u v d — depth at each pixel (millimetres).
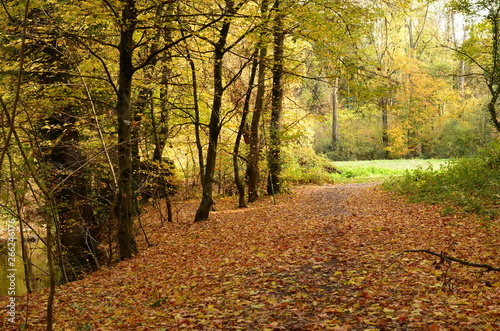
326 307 5801
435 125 43719
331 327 4961
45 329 5918
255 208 17500
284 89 20422
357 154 48312
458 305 5250
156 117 16859
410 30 48688
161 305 6691
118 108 10141
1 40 10102
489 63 18156
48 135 12352
